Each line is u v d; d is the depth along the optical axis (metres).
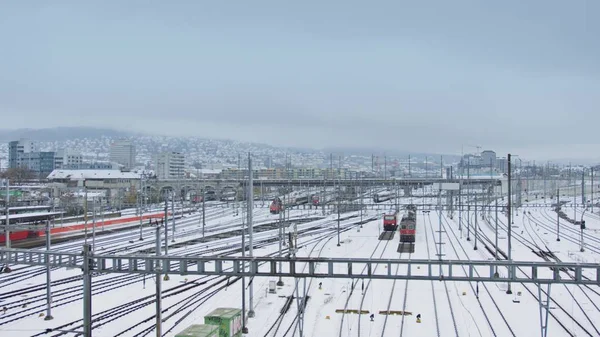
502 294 44.25
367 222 107.81
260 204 155.75
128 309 39.19
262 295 44.06
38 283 47.34
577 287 46.91
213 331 28.06
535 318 37.12
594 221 111.12
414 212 91.94
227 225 102.19
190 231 91.69
